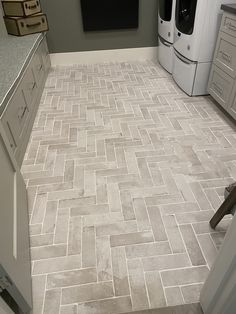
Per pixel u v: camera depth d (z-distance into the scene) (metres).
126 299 1.21
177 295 1.21
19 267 1.13
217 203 1.65
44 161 2.05
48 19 3.57
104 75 3.55
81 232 1.51
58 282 1.28
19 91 2.08
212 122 2.46
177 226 1.52
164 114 2.61
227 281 0.88
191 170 1.91
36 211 1.65
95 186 1.81
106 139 2.28
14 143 1.90
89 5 3.45
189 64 2.72
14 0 2.89
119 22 3.65
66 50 3.87
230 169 1.91
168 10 3.08
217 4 2.29
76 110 2.74
